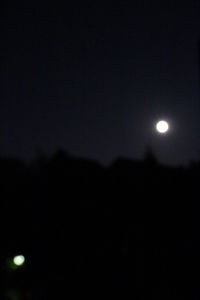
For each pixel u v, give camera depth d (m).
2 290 8.03
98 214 9.12
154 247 8.45
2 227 9.02
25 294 8.05
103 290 8.08
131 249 8.52
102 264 8.45
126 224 8.97
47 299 8.04
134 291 7.95
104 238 8.87
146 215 8.90
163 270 8.03
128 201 9.15
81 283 8.21
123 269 8.28
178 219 8.67
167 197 8.92
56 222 9.05
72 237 8.90
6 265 8.27
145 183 9.16
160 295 7.74
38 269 8.44
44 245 8.84
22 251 8.75
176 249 8.26
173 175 8.99
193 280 7.69
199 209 8.29
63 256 8.66
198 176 8.52
